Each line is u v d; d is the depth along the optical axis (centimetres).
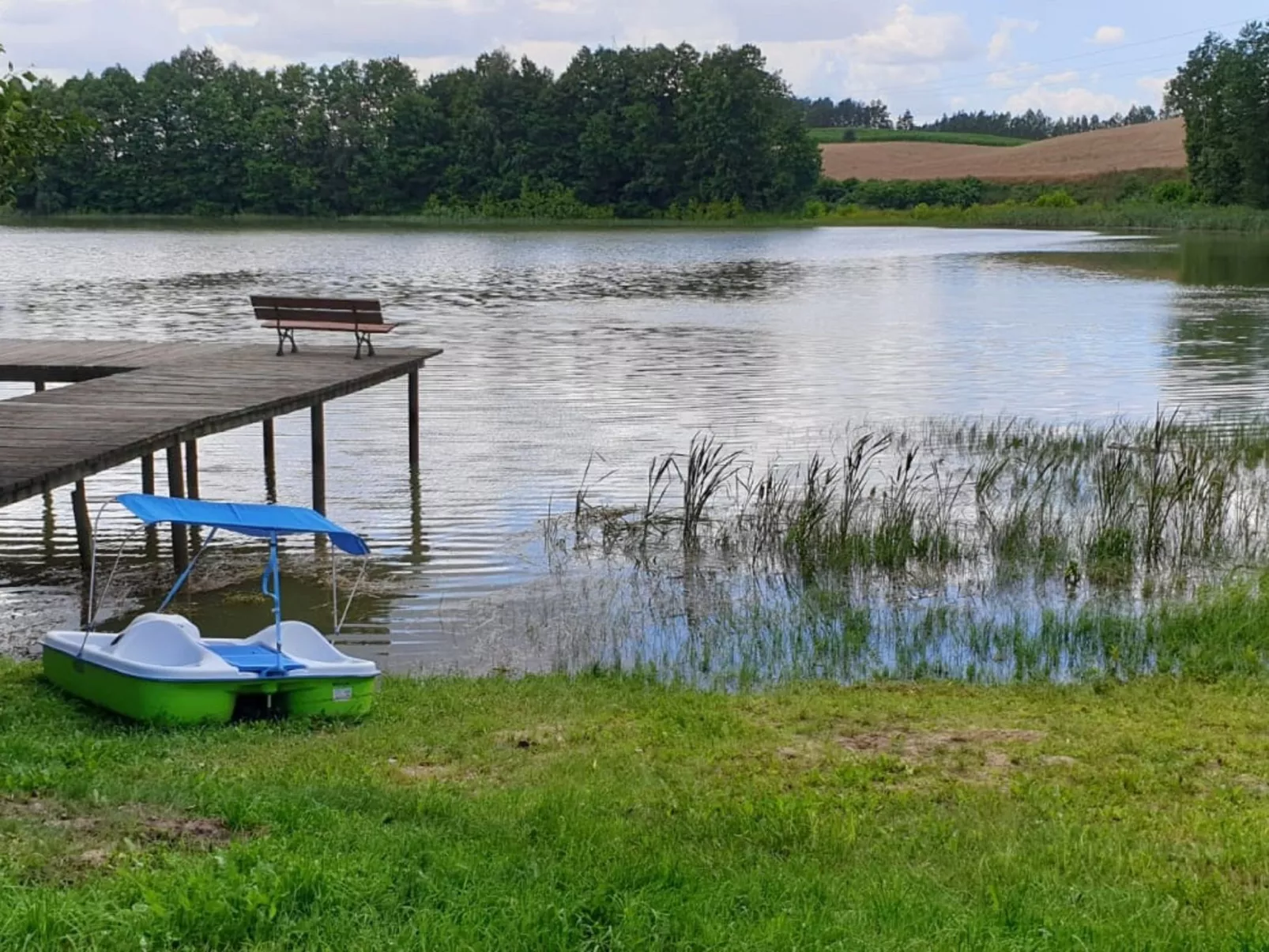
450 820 669
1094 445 1911
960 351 3059
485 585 1359
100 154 11581
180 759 795
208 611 1273
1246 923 557
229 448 1978
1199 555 1440
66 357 1920
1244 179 10381
